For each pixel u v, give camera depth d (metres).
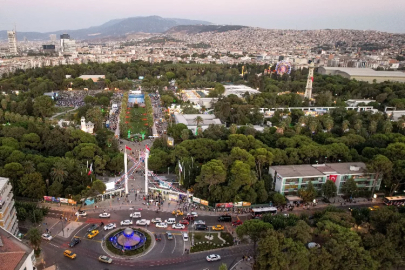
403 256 156.50
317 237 172.25
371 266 147.88
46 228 183.38
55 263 155.00
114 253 164.50
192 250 169.62
